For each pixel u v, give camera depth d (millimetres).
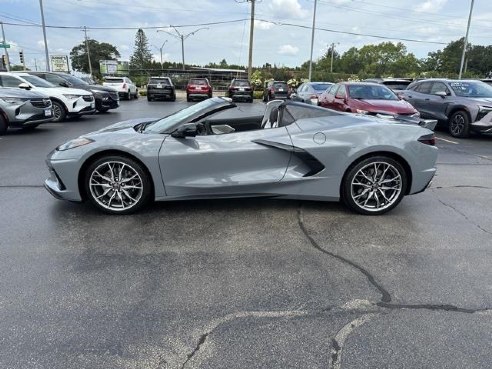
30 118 9664
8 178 5605
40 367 2031
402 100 9969
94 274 2947
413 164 4148
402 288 2814
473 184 5672
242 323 2406
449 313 2527
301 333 2318
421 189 4289
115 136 4051
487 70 85250
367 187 4188
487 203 4781
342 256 3301
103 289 2748
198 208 4379
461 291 2787
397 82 16844
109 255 3256
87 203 4512
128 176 4074
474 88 10859
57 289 2734
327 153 4043
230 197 4145
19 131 10453
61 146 4188
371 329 2361
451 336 2307
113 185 4051
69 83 14617
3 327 2328
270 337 2281
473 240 3660
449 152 8336
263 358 2117
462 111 10180
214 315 2479
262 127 4465
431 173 4242
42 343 2203
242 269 3059
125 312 2494
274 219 4102
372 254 3344
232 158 4027
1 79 12070
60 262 3119
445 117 10773
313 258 3258
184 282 2857
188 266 3094
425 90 11984
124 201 4113
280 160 4102
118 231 3744
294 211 4340
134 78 44469
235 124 4488
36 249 3340
